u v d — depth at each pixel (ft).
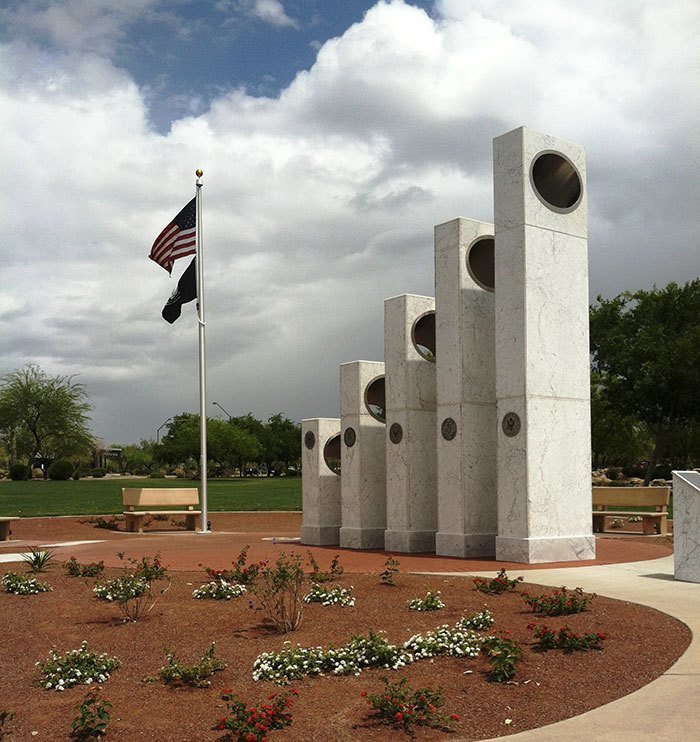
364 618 33.40
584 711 21.80
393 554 57.57
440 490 55.57
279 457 378.94
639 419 179.83
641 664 25.58
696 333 163.02
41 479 283.59
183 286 90.17
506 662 24.58
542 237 51.60
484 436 55.11
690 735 19.60
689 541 41.50
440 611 34.27
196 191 90.07
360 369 65.62
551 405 51.01
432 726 21.26
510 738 20.01
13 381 296.10
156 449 355.97
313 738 20.58
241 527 94.63
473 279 55.62
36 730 21.71
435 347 61.46
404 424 59.82
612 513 76.02
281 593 35.27
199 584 42.73
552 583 40.93
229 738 20.79
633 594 37.32
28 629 33.27
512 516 50.24
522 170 51.06
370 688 24.41
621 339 172.55
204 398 87.30
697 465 221.05
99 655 28.22
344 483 66.23
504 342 51.29
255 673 25.70
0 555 59.21
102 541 73.36
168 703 23.62
